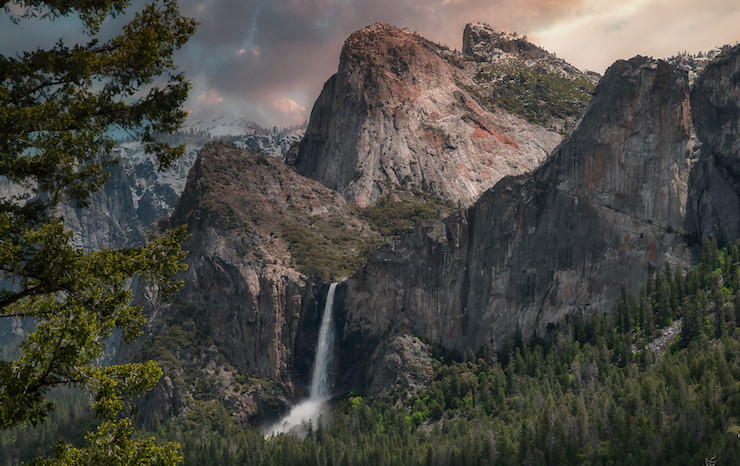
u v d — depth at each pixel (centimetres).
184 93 6006
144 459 5362
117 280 5391
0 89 5456
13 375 5066
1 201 5447
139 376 5384
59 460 5231
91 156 5806
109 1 5884
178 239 5694
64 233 5278
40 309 5356
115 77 5856
